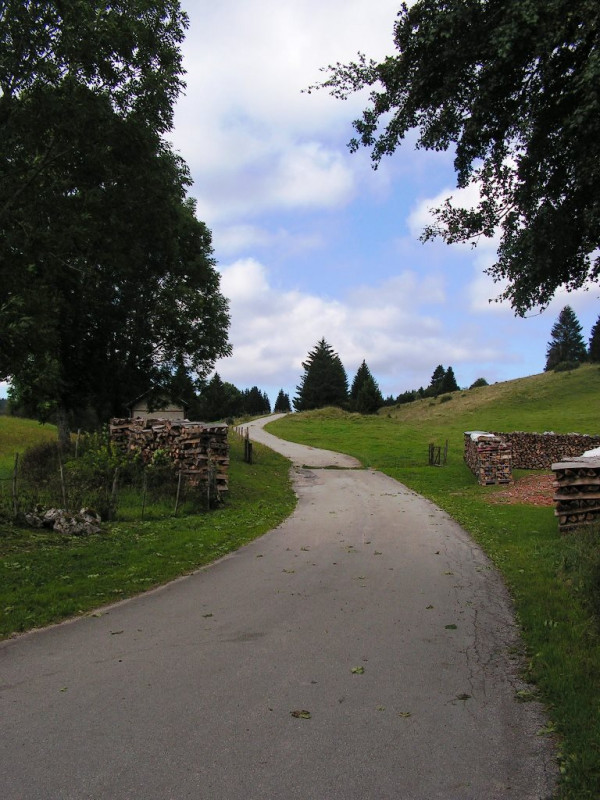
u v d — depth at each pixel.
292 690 4.32
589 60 5.26
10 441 29.78
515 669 4.73
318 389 98.31
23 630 5.84
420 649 5.21
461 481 23.72
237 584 7.74
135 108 10.57
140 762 3.31
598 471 10.31
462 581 7.82
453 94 6.91
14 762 3.32
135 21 9.91
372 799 2.95
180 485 15.23
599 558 6.80
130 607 6.68
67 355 24.95
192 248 27.36
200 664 4.86
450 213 8.02
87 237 11.22
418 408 84.31
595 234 6.80
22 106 9.85
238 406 122.62
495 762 3.30
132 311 26.06
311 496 19.05
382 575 8.20
